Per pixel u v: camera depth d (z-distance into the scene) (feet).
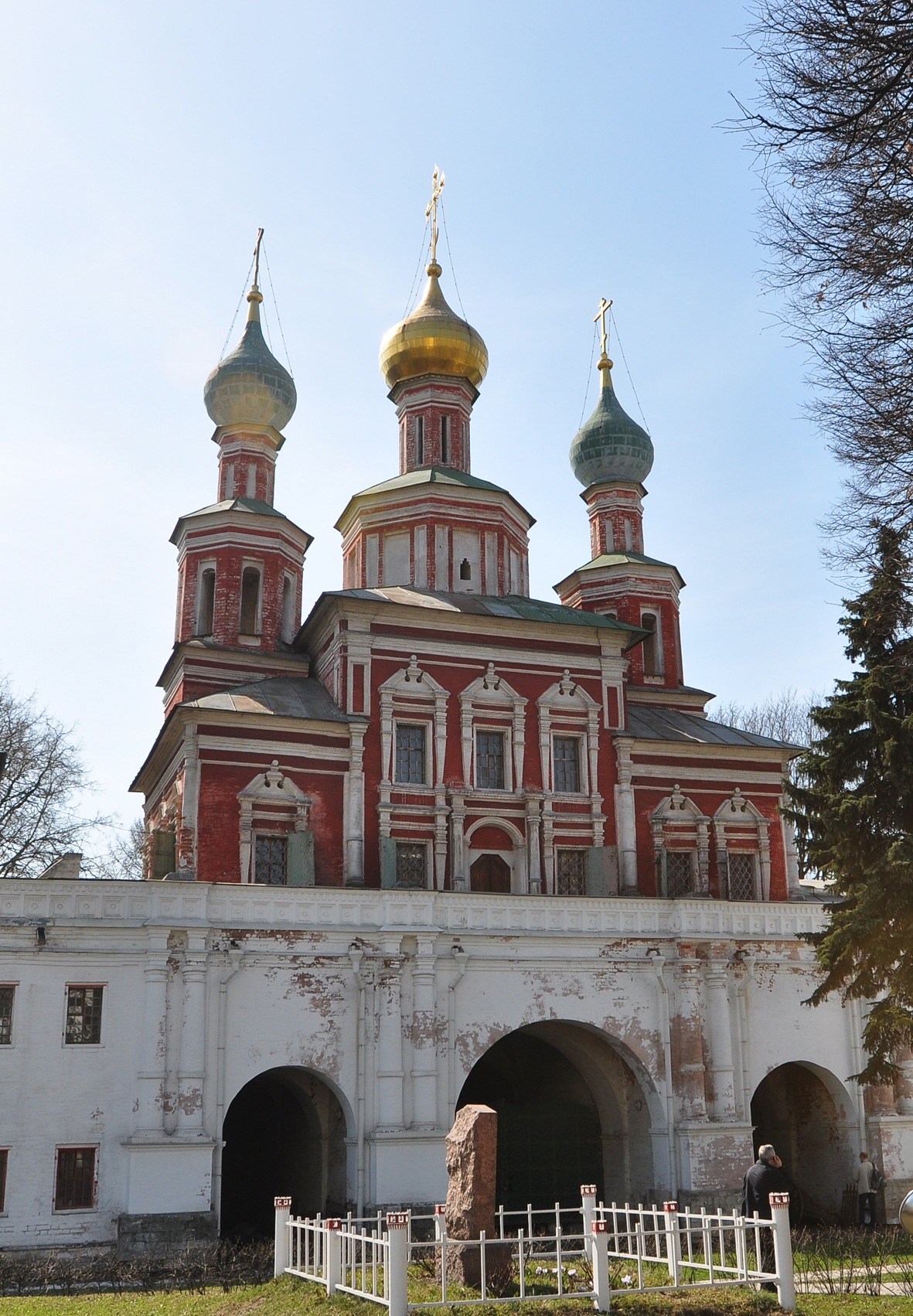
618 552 170.91
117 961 93.50
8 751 163.63
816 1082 117.08
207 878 116.98
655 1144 106.42
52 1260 85.66
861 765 99.50
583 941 107.65
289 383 160.56
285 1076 108.78
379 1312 56.03
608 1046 112.16
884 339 51.52
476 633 132.05
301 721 122.31
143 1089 91.30
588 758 133.18
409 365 156.56
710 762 141.18
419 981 100.78
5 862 163.43
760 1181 69.00
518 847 128.36
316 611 132.05
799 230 49.39
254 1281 77.51
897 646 91.25
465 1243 58.59
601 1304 56.70
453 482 145.89
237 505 149.79
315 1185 105.70
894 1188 110.42
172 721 122.11
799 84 45.65
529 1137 112.27
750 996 112.16
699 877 137.08
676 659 164.25
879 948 94.73
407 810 124.47
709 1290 59.67
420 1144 96.84
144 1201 88.89
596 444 173.88
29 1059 89.76
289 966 98.17
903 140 45.91
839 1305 59.47
